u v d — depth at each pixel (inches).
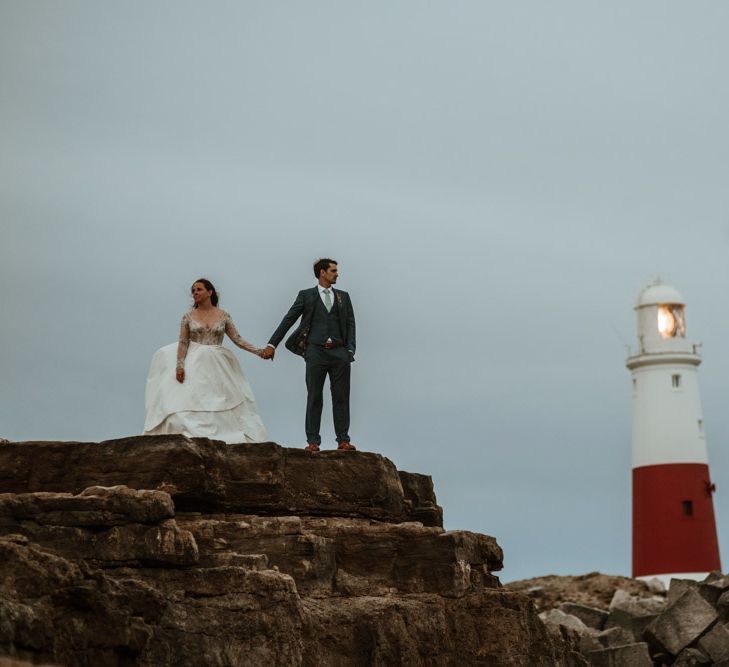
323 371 1289.4
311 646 1161.4
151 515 1093.8
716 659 1681.8
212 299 1300.4
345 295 1307.8
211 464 1209.4
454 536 1268.5
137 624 1034.1
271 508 1231.5
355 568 1240.8
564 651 1376.7
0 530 1076.5
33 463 1195.3
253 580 1104.8
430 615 1229.1
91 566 1074.7
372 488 1272.1
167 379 1277.1
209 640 1072.2
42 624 990.4
